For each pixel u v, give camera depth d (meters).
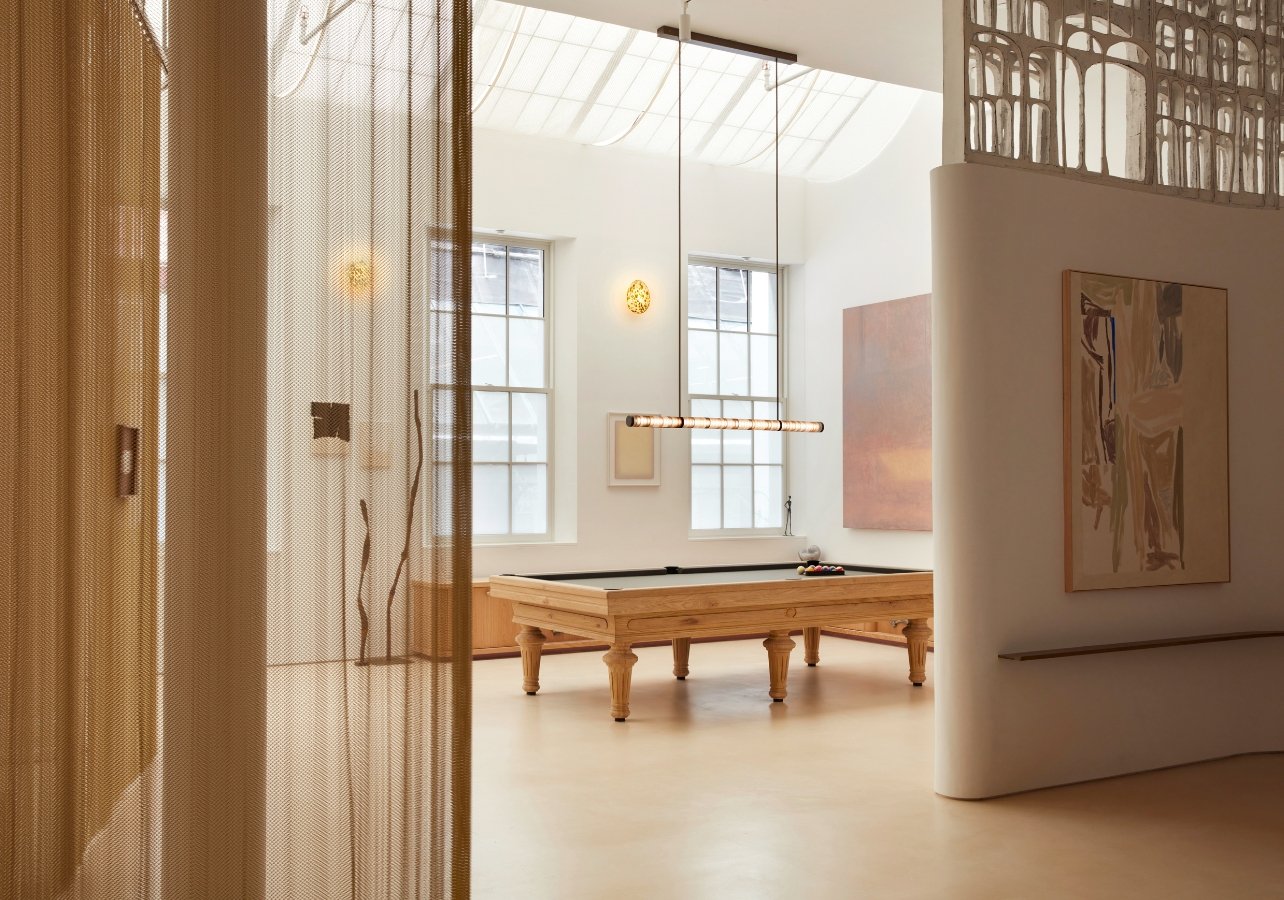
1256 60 5.89
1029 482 5.01
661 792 4.97
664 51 8.90
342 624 2.87
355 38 2.93
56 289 2.71
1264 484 5.75
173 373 2.75
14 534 2.65
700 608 6.67
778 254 10.77
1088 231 5.21
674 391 10.25
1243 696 5.72
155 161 2.77
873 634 10.20
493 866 3.94
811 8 5.79
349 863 2.85
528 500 9.79
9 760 2.63
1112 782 5.15
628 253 10.01
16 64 2.70
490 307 9.66
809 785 5.09
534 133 9.51
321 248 2.90
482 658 9.06
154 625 2.72
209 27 2.79
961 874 3.87
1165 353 5.39
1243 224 5.73
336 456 2.89
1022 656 4.80
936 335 4.98
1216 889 3.73
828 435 10.63
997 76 5.09
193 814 2.72
